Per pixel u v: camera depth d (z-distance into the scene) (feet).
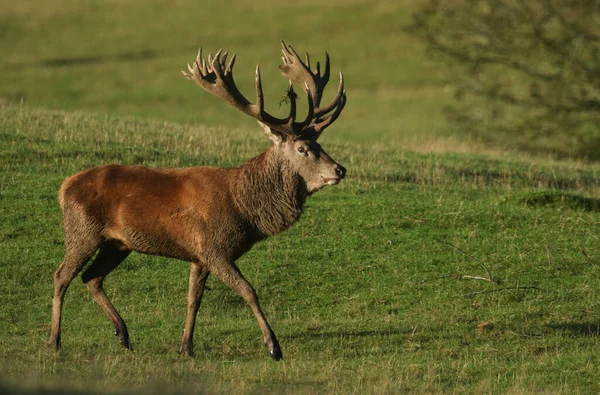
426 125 375.86
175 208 106.22
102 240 107.45
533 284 140.15
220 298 133.28
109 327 119.44
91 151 187.01
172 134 215.31
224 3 601.21
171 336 116.78
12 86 430.20
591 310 130.41
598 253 153.17
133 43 522.47
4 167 174.50
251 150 208.44
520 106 313.53
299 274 141.69
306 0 598.75
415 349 114.32
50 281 134.72
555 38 297.12
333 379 99.04
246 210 108.37
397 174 197.06
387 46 508.53
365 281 140.46
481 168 211.00
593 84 296.71
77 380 88.89
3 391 77.77
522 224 165.89
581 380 103.96
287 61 123.95
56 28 548.72
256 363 105.91
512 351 114.21
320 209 167.22
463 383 101.86
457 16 308.19
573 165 239.09
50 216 155.22
